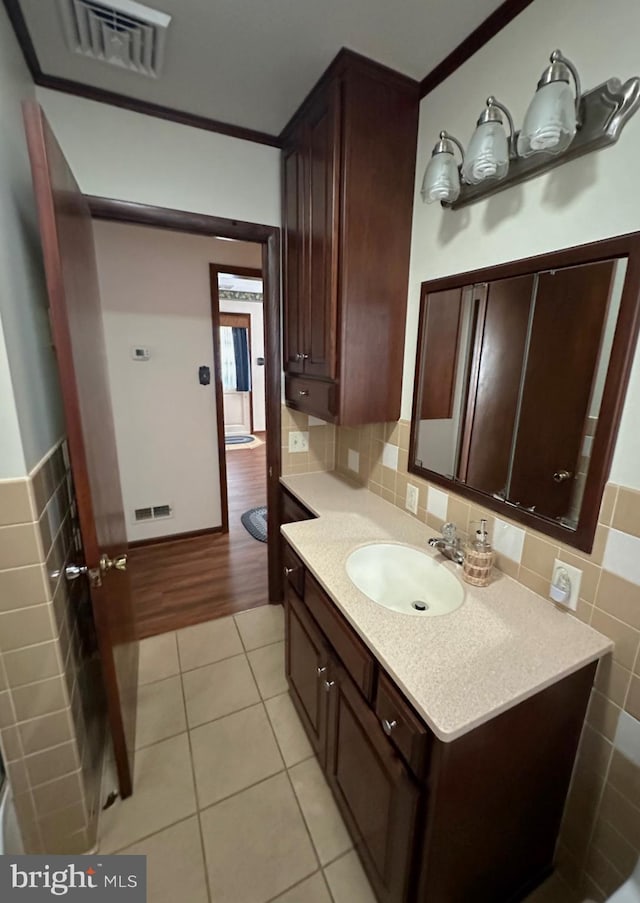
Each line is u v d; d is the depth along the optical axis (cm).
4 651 101
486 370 129
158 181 167
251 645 209
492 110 100
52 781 113
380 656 94
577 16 93
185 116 165
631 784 98
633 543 92
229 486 454
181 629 221
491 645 97
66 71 139
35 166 89
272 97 154
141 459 302
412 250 155
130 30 119
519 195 112
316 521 166
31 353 108
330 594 118
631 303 88
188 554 304
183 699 176
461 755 82
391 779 93
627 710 97
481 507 135
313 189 156
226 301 661
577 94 90
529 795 101
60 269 95
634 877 90
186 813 133
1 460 93
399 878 95
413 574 143
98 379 142
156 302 284
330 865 120
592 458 99
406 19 116
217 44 126
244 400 723
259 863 120
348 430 217
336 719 123
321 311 160
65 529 129
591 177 94
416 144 148
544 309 108
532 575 118
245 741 158
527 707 89
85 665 138
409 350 162
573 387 102
